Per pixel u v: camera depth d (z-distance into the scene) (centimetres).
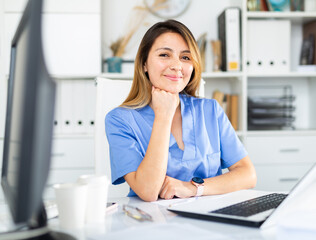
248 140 275
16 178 62
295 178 277
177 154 141
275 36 284
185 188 122
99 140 164
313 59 294
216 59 285
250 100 286
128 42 296
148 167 118
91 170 266
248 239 71
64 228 80
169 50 144
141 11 297
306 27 302
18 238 71
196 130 147
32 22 55
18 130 64
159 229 78
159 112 127
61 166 264
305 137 277
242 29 276
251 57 283
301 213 65
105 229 79
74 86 271
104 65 296
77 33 270
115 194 160
